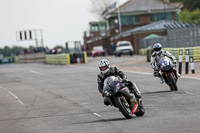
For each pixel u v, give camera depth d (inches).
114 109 1668.3
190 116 1331.2
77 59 6515.8
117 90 1332.4
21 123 1513.3
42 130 1322.6
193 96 1841.8
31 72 5103.3
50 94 2465.6
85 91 2465.6
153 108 1592.0
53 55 7347.4
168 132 1083.9
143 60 5447.8
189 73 2972.4
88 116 1541.6
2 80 4052.7
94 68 4849.9
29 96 2448.3
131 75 3368.6
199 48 4005.9
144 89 2294.5
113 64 5191.9
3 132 1352.1
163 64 2049.7
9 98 2421.3
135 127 1206.9
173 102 1705.2
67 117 1562.5
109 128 1232.8
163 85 2427.4
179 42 6003.9
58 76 3983.8
